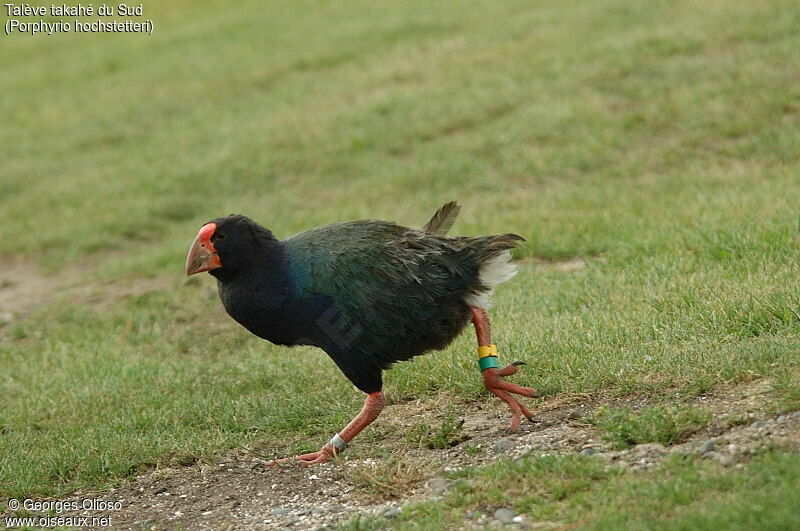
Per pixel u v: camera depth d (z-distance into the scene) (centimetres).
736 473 949
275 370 1585
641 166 2453
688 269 1631
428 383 1409
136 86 3984
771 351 1207
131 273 2386
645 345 1336
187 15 5028
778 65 2811
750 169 2270
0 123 3788
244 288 1220
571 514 938
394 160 2836
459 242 1227
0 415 1557
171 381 1616
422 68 3488
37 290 2406
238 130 3288
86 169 3225
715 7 3428
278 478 1232
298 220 2469
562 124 2791
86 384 1645
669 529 866
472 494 1027
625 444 1092
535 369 1358
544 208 2252
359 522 1013
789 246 1600
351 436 1256
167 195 2892
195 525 1127
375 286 1196
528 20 3809
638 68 3038
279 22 4588
